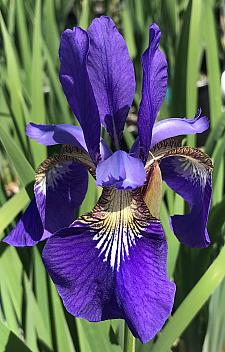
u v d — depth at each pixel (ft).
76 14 2.18
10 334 0.93
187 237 0.89
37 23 1.23
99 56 0.82
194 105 1.22
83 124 0.82
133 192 0.79
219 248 1.23
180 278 1.22
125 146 1.35
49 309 1.10
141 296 0.73
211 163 0.89
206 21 1.33
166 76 0.84
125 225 0.78
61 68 0.80
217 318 1.20
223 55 2.14
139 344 1.11
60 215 0.93
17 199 0.98
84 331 0.95
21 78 1.56
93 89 0.83
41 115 1.19
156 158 0.89
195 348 1.27
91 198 1.05
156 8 1.86
